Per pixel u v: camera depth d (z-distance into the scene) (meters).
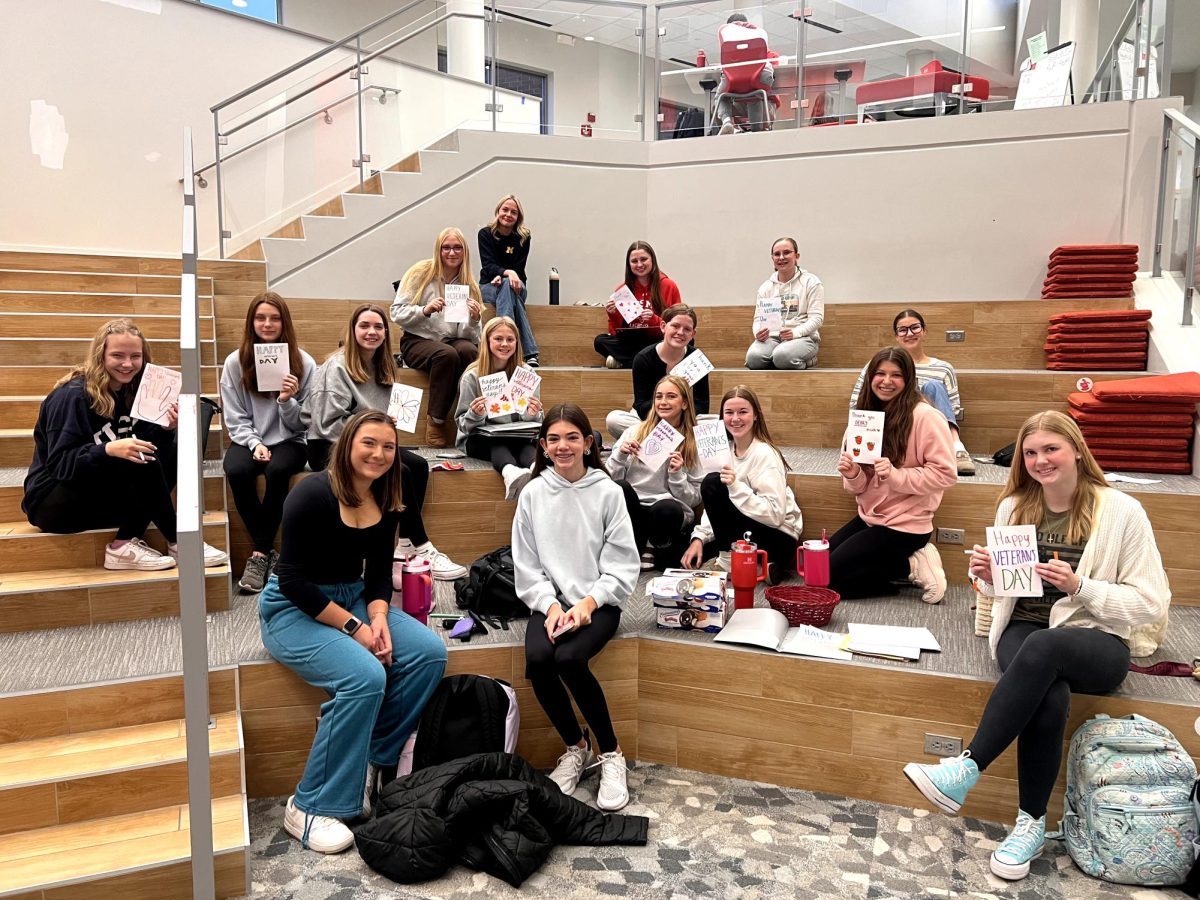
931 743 2.49
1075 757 2.23
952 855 2.27
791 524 3.38
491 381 3.80
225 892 2.07
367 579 2.61
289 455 3.41
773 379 4.46
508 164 5.69
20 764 2.20
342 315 4.84
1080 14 5.49
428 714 2.52
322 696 2.59
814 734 2.63
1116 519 2.32
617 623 2.74
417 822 2.16
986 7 5.19
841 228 5.51
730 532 3.40
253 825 2.42
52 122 5.38
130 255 4.86
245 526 3.43
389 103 5.90
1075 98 5.21
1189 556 3.12
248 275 4.93
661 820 2.46
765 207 5.65
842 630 2.91
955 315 4.72
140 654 2.61
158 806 2.24
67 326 4.06
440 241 4.48
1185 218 4.43
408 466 3.50
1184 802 2.09
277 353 3.45
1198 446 3.49
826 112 5.54
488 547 3.75
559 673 2.54
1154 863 2.07
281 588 2.43
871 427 3.13
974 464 3.94
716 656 2.73
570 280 5.87
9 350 3.82
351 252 5.44
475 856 2.20
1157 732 2.19
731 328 5.09
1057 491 2.40
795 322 4.79
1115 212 5.00
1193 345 3.96
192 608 1.76
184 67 5.78
